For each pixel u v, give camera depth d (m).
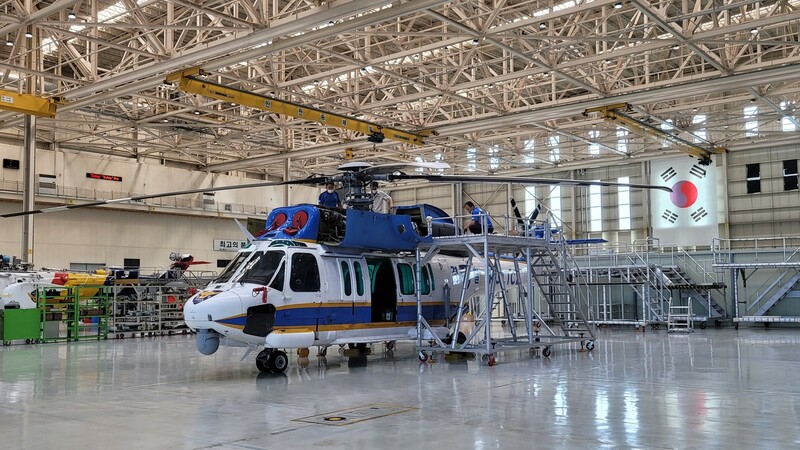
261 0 20.64
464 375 12.46
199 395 10.38
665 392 10.05
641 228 38.66
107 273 28.28
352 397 9.95
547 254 18.31
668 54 31.67
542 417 8.09
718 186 36.28
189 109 29.95
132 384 11.79
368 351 18.09
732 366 13.52
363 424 7.83
